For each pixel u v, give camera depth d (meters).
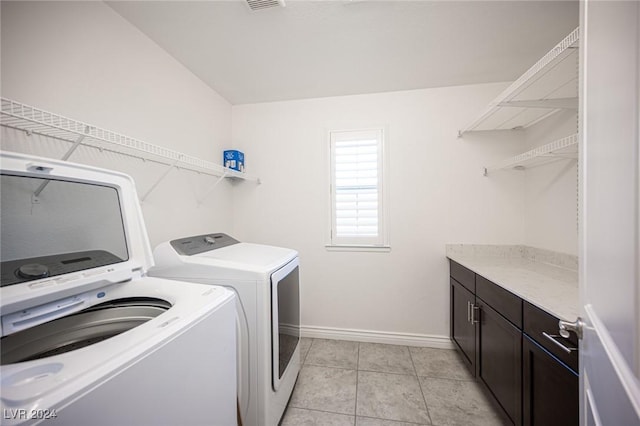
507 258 1.97
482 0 1.26
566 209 1.64
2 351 0.69
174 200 1.72
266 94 2.28
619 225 0.40
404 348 2.15
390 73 1.93
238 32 1.48
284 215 2.41
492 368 1.42
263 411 1.17
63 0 1.08
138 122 1.44
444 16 1.36
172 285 0.93
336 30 1.47
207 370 0.74
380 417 1.43
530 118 1.83
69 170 0.79
